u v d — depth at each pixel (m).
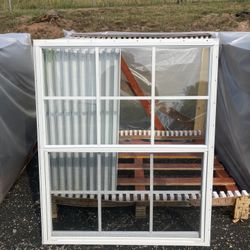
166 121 3.51
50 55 2.97
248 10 12.82
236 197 3.36
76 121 3.11
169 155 3.60
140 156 3.61
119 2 15.23
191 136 3.55
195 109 3.59
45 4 14.98
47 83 3.02
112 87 3.05
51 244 3.11
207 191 3.01
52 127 3.11
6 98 3.92
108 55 2.98
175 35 4.73
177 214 3.53
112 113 3.10
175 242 3.07
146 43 2.81
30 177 4.42
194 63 3.72
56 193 3.32
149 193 3.31
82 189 3.32
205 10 13.19
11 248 3.07
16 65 4.25
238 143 3.75
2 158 3.76
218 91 4.29
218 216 3.49
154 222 3.40
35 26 11.52
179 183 3.52
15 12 13.15
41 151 3.00
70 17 12.45
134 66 3.24
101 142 3.16
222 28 11.51
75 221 3.45
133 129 3.31
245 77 3.48
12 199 3.88
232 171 4.01
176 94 3.76
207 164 2.98
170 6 14.36
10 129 4.02
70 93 3.05
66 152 3.15
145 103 3.28
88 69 3.00
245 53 3.42
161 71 3.76
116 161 3.27
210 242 3.13
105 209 3.61
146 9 13.84
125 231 3.20
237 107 3.71
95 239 3.10
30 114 4.82
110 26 11.80
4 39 4.29
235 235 3.22
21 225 3.40
